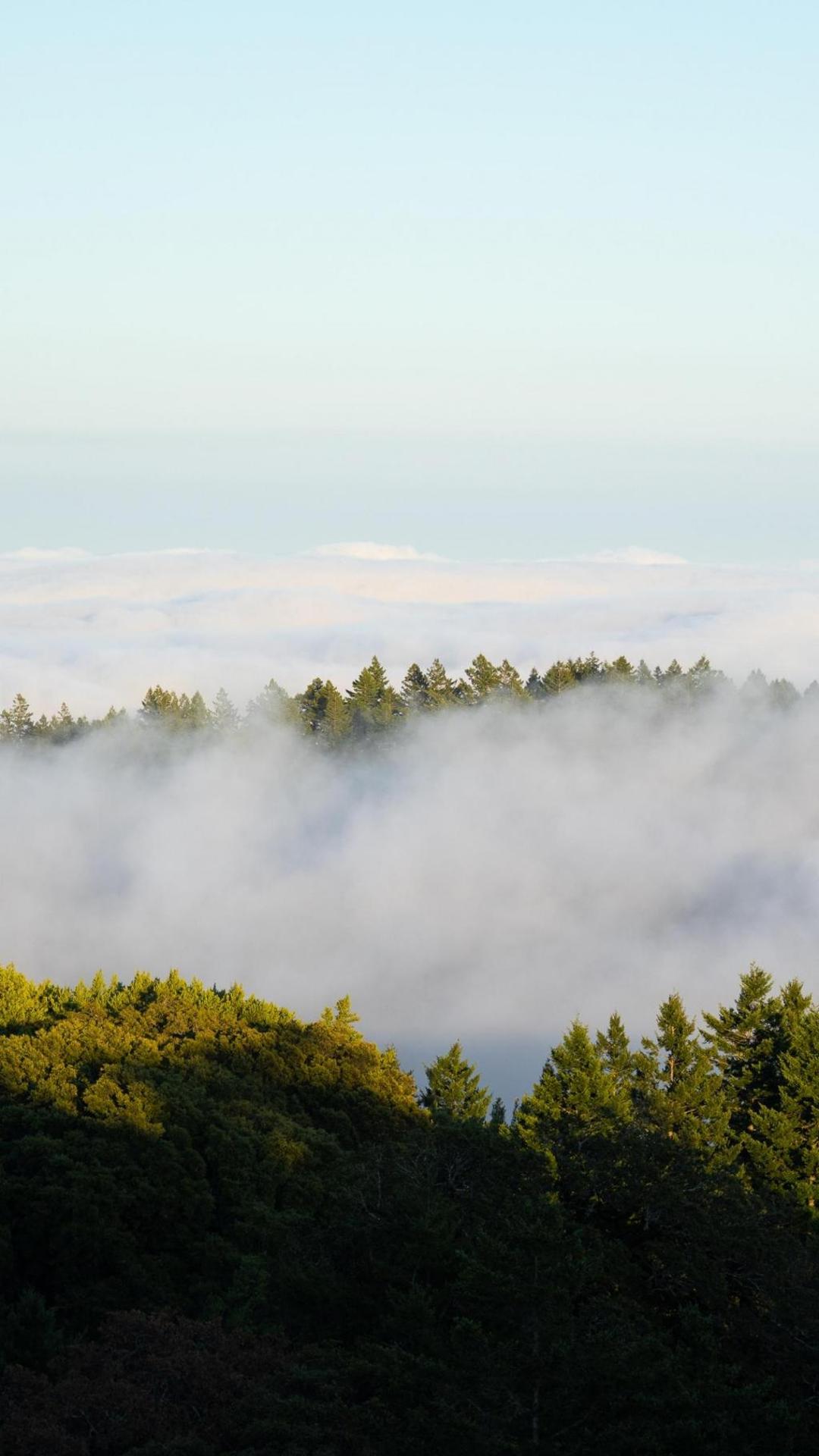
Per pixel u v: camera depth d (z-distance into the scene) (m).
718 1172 50.84
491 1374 38.62
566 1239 42.47
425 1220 45.81
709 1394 38.25
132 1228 65.31
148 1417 43.97
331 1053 88.06
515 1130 60.84
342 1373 42.97
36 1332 57.00
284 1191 69.44
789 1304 43.16
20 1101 73.94
